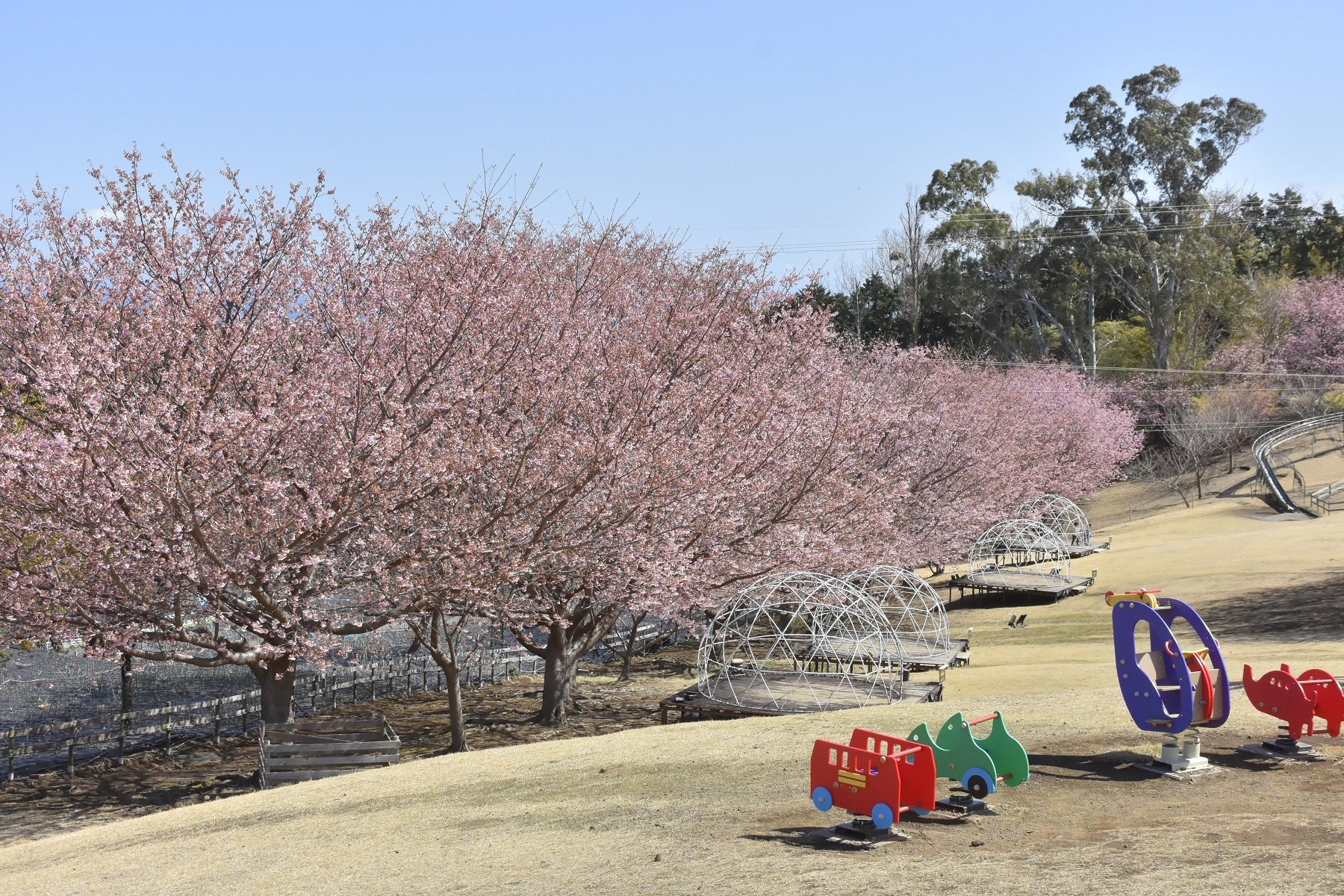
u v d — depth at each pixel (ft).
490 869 28.07
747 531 68.54
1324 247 274.98
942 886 22.82
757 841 27.73
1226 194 242.58
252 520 49.37
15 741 63.67
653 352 65.05
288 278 55.83
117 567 48.60
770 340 71.87
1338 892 20.40
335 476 49.24
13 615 49.78
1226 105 242.37
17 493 45.75
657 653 104.94
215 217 54.44
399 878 28.27
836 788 28.22
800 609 67.72
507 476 55.06
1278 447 201.26
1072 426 180.34
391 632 102.06
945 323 242.37
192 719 67.87
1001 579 111.75
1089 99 248.52
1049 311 244.63
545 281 63.62
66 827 50.49
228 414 46.44
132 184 52.08
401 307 55.47
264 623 53.36
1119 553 130.00
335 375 53.31
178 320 49.26
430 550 53.47
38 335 49.03
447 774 41.57
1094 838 25.63
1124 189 245.24
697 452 59.98
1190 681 31.14
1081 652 77.10
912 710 44.98
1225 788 29.60
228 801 42.45
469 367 55.42
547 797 35.55
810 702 57.52
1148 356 244.01
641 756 40.29
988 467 120.06
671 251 86.33
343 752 51.78
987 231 239.50
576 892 25.18
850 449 78.33
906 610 79.61
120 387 47.50
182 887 29.94
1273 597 86.69
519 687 88.33
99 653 50.24
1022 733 37.81
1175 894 21.11
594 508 55.88
